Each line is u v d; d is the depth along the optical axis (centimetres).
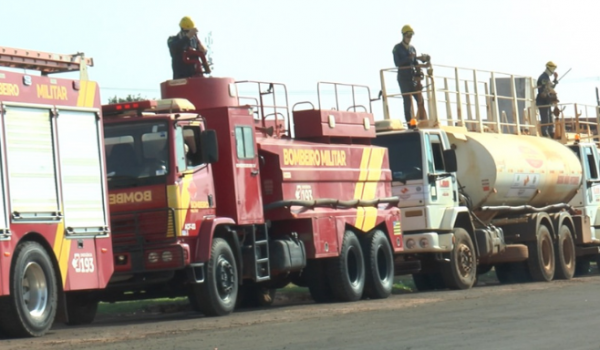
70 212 2038
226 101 2573
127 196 2269
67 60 2159
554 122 4319
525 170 3562
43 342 1811
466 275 3278
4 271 1848
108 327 2153
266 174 2619
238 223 2456
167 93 2583
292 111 2852
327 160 2802
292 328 1942
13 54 2031
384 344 1630
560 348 1542
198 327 2038
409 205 3119
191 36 2712
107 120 2314
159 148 2277
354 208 2877
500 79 4059
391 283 2973
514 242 3697
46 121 2000
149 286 2362
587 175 4162
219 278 2377
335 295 2795
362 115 3020
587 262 4409
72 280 2030
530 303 2386
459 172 3397
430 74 3431
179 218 2258
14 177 1903
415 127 3159
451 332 1788
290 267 2602
